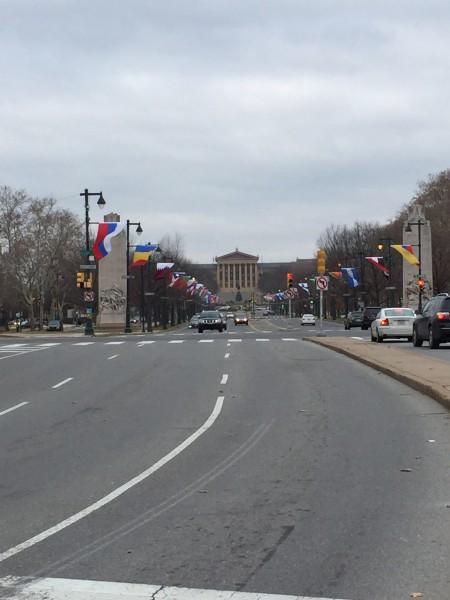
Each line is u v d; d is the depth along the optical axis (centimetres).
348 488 821
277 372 2116
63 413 1452
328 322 11081
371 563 582
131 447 1088
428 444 1058
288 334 4934
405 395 1571
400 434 1140
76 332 7362
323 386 1766
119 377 2089
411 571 564
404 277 7744
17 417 1414
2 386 1941
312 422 1268
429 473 884
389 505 748
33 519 721
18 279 8994
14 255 8931
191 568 578
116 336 5416
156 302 10012
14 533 677
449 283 8812
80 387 1878
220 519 711
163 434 1190
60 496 811
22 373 2269
